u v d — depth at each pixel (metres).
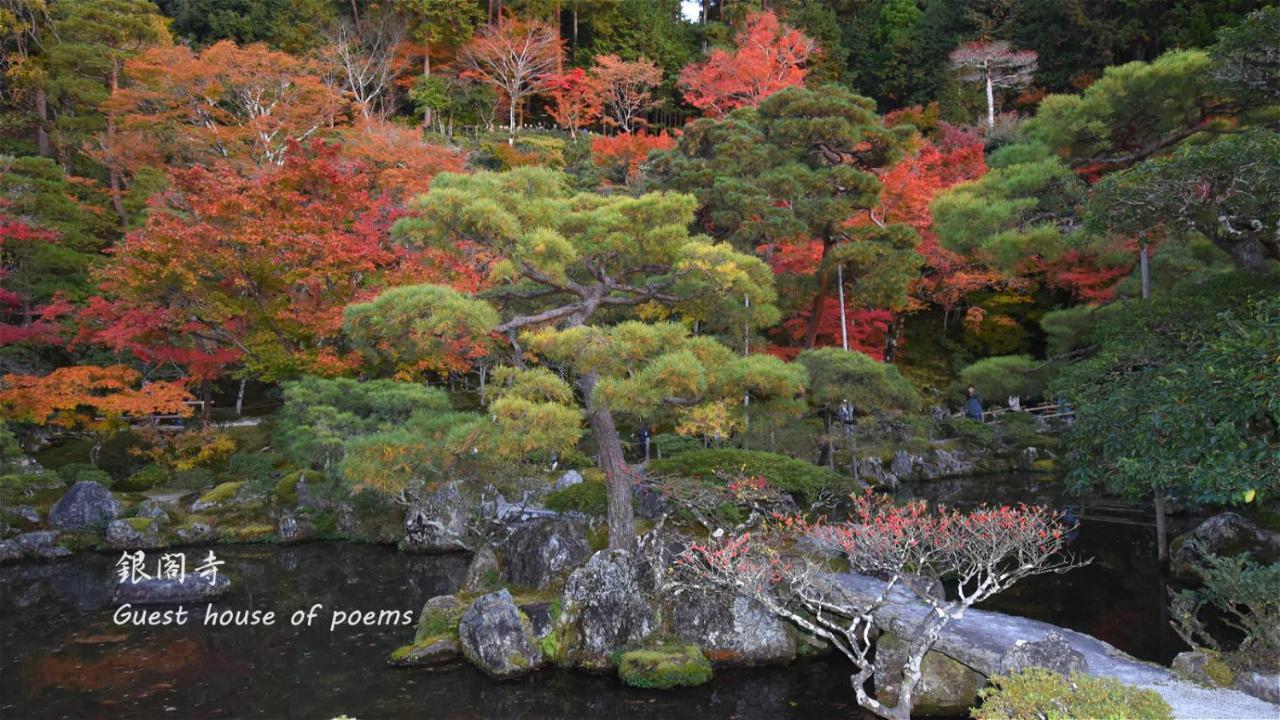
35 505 18.66
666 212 11.42
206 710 9.45
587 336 10.16
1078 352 19.41
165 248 17.91
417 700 9.64
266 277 19.05
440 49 42.03
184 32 41.06
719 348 11.05
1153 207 10.91
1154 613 11.74
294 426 18.27
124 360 25.97
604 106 46.06
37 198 23.83
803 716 8.98
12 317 25.80
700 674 9.98
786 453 18.14
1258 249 12.74
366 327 11.01
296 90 31.16
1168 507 17.95
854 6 51.34
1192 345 10.92
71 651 11.57
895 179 25.31
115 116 30.17
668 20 48.31
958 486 22.02
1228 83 13.52
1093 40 40.69
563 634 10.71
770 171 21.09
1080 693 5.84
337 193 19.30
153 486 20.95
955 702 9.06
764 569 9.84
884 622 9.92
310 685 10.17
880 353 26.98
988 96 42.03
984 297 33.03
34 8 33.19
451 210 10.52
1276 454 7.91
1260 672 8.01
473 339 11.07
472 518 17.02
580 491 13.95
